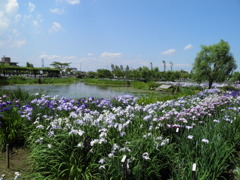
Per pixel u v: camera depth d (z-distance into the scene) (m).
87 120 4.06
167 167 3.40
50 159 3.34
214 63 19.47
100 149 3.40
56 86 29.09
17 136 4.95
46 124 4.62
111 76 73.81
